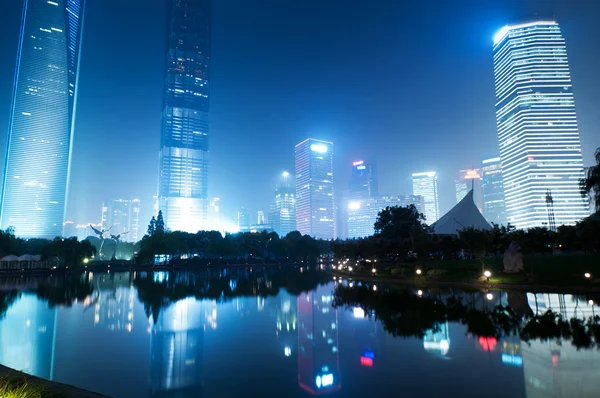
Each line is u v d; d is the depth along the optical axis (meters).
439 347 18.27
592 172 43.81
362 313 29.34
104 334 22.97
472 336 20.20
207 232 173.75
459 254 80.00
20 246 121.88
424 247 72.62
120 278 82.81
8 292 50.25
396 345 18.94
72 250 114.38
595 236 53.00
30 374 14.41
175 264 146.88
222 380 14.28
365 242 84.75
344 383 13.62
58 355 18.11
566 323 22.81
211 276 88.31
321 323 25.70
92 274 101.25
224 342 20.70
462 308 29.70
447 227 96.12
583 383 12.96
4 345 20.17
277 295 44.50
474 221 95.81
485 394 12.16
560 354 16.47
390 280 60.25
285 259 188.12
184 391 13.09
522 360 15.77
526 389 12.52
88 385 13.86
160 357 17.69
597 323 22.67
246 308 33.69
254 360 17.08
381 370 15.02
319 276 82.62
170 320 27.70
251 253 180.50
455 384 13.16
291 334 22.55
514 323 23.28
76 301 39.75
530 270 51.00
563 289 39.88
